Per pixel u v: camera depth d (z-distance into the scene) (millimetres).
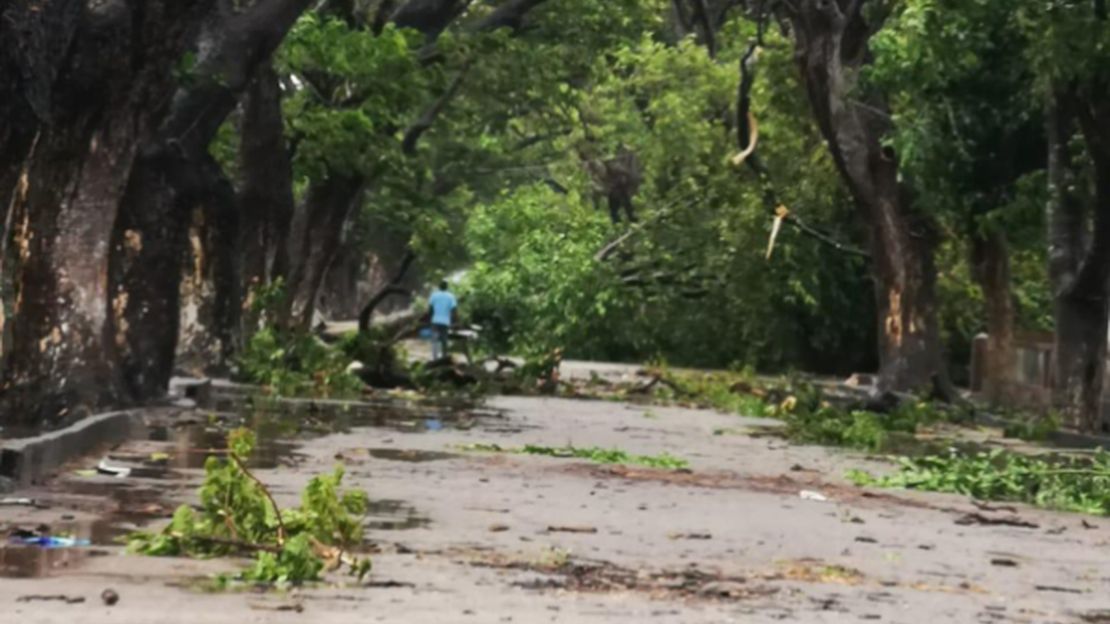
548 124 65812
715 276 56375
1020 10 28047
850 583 10750
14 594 8891
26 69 17359
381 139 39781
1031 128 34594
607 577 10430
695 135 57969
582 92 56094
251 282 38188
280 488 14945
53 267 21031
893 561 12047
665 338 56969
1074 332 33562
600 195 77688
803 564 11594
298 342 36938
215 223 32469
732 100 59438
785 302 56031
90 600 8797
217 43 26219
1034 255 48594
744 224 51156
